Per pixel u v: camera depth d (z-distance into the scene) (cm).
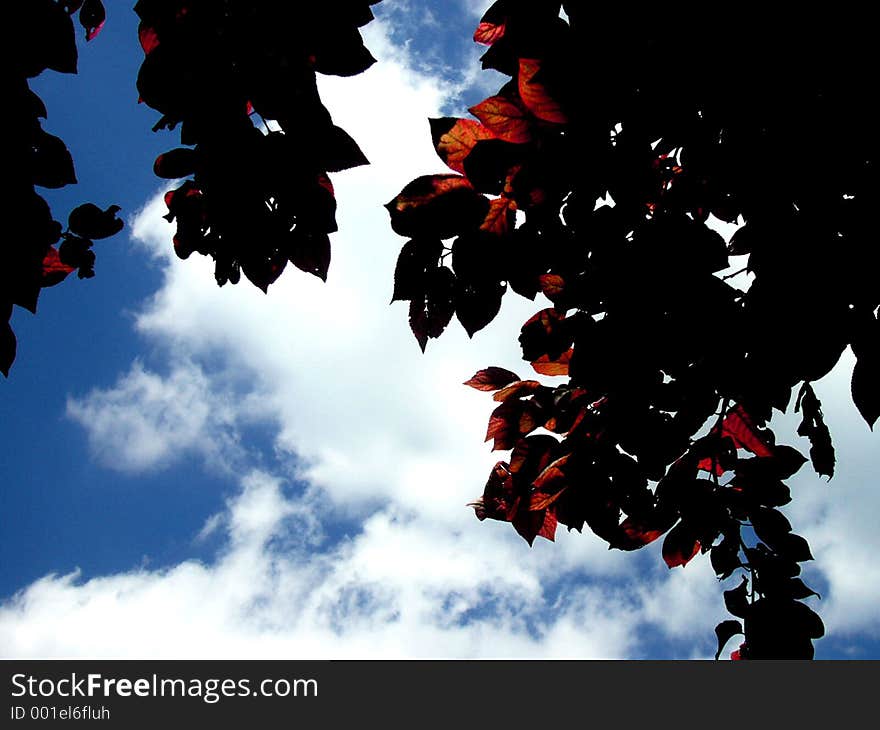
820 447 191
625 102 144
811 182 144
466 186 162
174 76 143
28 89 138
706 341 160
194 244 173
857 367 143
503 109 150
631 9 138
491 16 170
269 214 158
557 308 195
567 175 154
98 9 172
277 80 143
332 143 149
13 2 131
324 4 138
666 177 175
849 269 140
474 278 167
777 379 151
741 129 147
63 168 145
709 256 157
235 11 140
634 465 203
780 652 193
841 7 132
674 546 208
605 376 170
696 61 139
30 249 147
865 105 137
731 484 208
